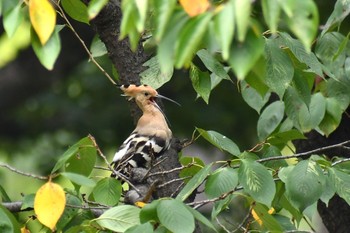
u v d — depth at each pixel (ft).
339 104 36.65
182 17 21.29
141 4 21.38
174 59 21.16
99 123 79.77
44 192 26.48
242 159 29.25
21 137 83.25
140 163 36.11
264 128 38.09
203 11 21.17
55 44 25.34
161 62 21.18
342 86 36.65
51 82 84.53
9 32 24.77
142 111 37.78
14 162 81.71
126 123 79.66
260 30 21.42
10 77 84.12
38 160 81.15
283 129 38.73
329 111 36.47
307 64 32.76
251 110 76.28
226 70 37.42
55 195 26.50
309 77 34.91
